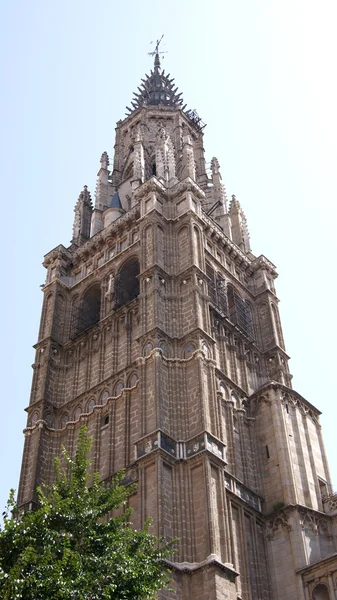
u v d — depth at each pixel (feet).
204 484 125.70
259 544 135.54
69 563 79.56
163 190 185.16
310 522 138.82
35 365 175.52
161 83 293.64
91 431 154.10
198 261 168.55
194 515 123.75
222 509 125.49
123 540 89.76
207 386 143.43
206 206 222.28
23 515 89.92
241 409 156.46
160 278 161.79
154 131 254.47
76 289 192.95
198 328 150.51
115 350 164.86
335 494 145.79
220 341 165.07
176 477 128.67
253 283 199.82
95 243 196.03
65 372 174.29
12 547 82.17
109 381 158.92
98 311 189.88
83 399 162.20
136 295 180.45
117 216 212.64
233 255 196.13
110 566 83.82
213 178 233.14
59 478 97.09
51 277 196.34
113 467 142.20
